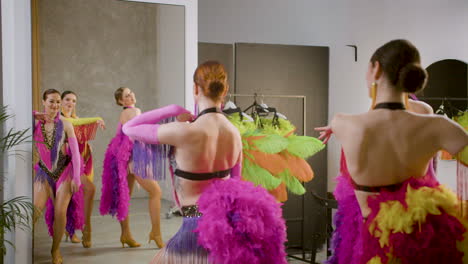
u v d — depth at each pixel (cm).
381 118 183
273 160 258
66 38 295
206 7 473
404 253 170
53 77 293
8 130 283
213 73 200
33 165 289
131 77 309
